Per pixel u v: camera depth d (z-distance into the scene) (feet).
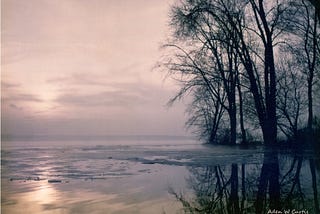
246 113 98.84
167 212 21.83
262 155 64.95
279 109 86.84
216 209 22.68
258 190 29.32
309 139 80.74
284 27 83.61
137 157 61.41
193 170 43.01
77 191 28.73
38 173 40.29
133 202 24.29
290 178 36.22
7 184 32.22
